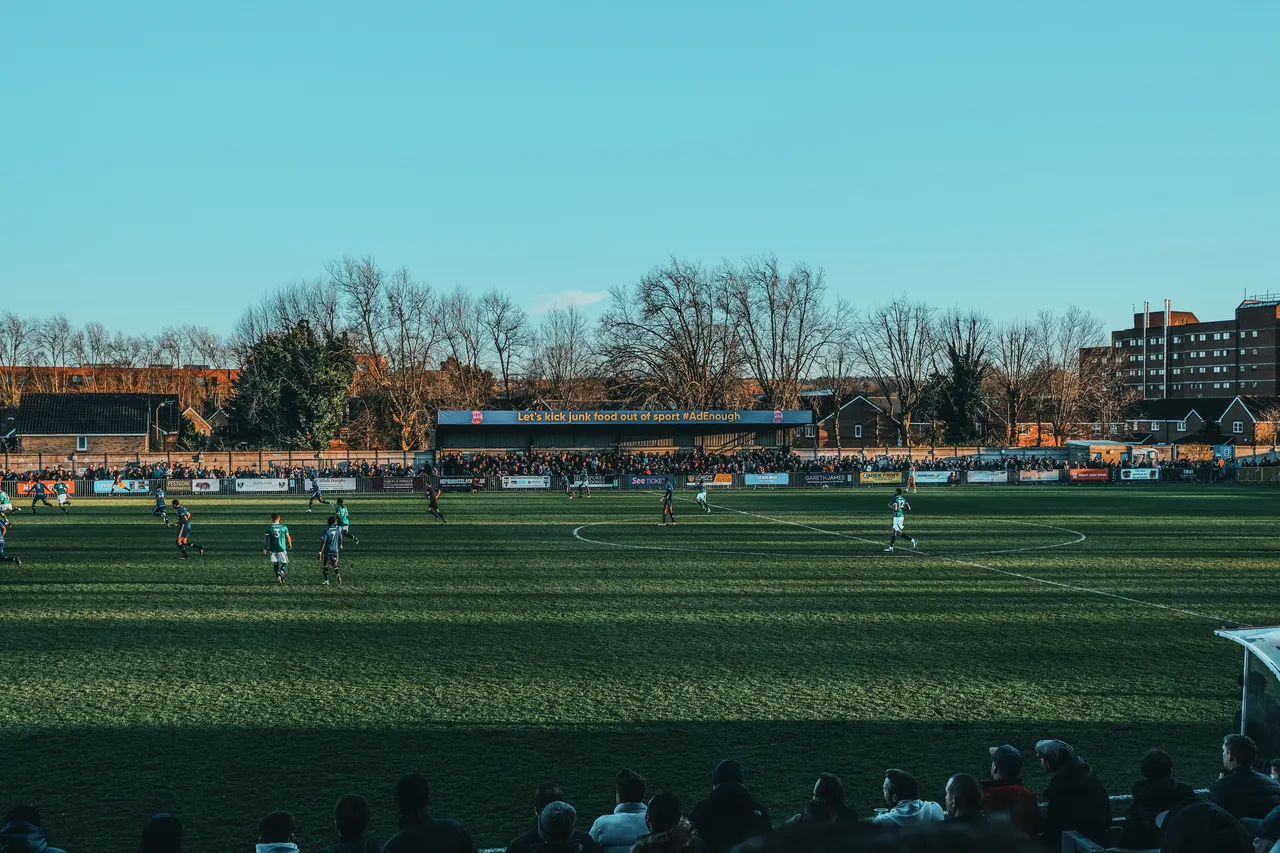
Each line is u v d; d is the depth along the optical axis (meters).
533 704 15.95
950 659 18.95
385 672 18.02
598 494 71.56
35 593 26.58
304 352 95.31
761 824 8.62
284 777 12.64
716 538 40.44
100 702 16.02
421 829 8.09
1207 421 147.75
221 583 28.36
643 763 13.19
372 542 39.03
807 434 120.06
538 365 113.50
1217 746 13.90
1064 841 8.76
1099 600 25.45
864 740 14.12
